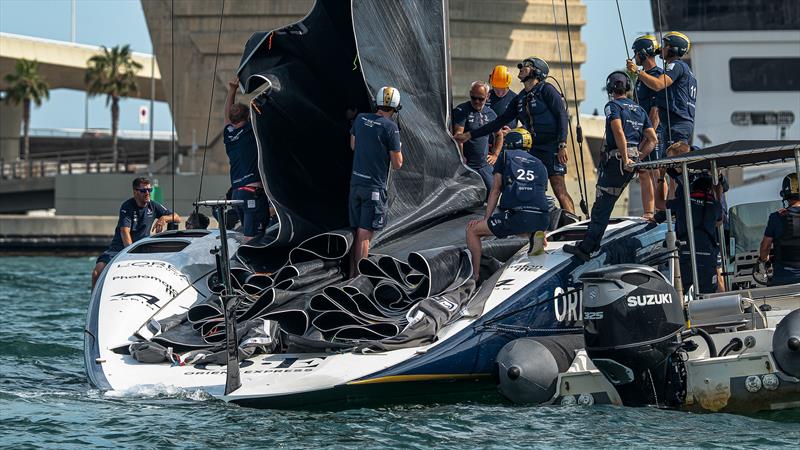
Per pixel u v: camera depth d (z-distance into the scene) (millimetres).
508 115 39031
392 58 35812
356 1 34781
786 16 122000
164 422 26438
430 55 37219
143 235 44844
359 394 28141
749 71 123312
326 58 36469
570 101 182000
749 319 29906
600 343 27484
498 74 42781
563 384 28641
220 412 27547
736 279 34438
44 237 164000
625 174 32531
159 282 34406
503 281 31625
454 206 37312
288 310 31312
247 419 26797
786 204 32469
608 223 32844
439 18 37594
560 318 31359
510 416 27438
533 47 183875
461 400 29984
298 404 27859
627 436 25312
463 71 182625
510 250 34375
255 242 35250
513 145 32656
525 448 24219
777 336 27672
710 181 32375
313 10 35844
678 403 28422
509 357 28625
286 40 35500
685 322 29656
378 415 27641
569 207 38938
